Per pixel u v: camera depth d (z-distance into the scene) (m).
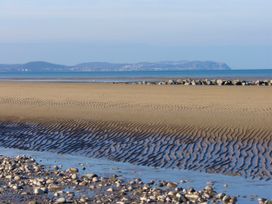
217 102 39.56
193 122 28.11
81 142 25.02
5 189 15.12
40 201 13.61
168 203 13.37
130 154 21.89
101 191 14.84
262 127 25.61
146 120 29.42
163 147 22.75
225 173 17.83
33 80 119.75
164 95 48.56
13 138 27.12
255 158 19.91
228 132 24.81
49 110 35.88
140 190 14.88
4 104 41.28
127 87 66.94
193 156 20.83
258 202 13.61
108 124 28.61
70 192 14.62
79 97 46.78
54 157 22.05
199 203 13.36
